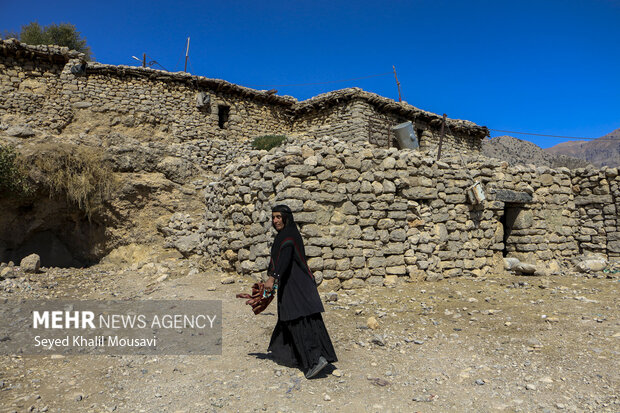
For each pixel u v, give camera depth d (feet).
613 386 11.84
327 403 11.28
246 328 18.37
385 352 15.25
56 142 43.96
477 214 31.32
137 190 44.60
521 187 34.06
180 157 50.75
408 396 11.75
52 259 44.19
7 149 39.06
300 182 24.02
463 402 11.32
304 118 68.90
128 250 42.91
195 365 14.28
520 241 34.09
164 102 58.08
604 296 21.84
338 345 15.99
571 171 38.22
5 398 11.75
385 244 26.43
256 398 11.58
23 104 49.80
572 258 35.60
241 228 29.25
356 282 24.94
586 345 15.02
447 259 28.99
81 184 41.93
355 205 25.73
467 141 80.64
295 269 13.16
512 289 24.80
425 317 19.54
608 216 35.86
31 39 85.97
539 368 13.37
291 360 13.20
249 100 65.87
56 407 11.19
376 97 62.34
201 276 31.37
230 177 30.99
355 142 60.23
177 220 42.37
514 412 10.74
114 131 53.88
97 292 27.94
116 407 11.21
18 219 41.42
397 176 27.17
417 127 69.82
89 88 53.62
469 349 15.33
